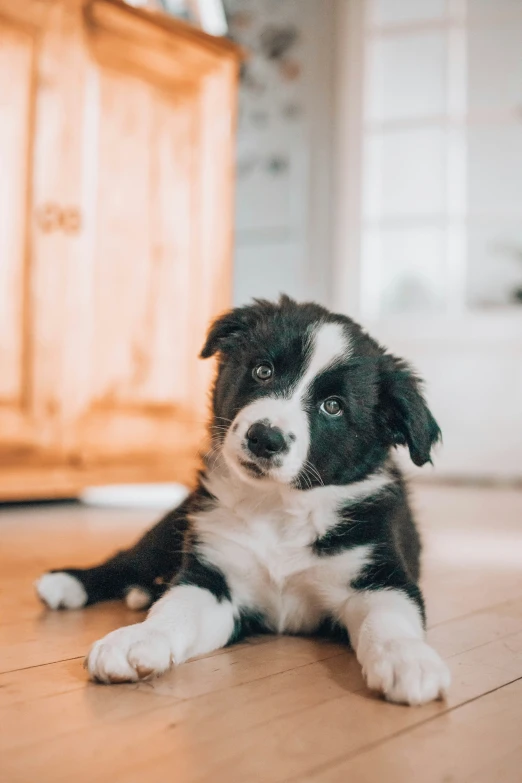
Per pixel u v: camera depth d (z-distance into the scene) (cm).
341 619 137
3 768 79
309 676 114
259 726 92
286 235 505
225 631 133
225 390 157
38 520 279
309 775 79
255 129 509
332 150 492
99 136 306
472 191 468
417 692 100
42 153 291
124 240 314
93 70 304
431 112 464
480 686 110
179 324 330
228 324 167
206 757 83
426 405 153
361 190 470
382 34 465
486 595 172
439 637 137
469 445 448
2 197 283
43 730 89
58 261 295
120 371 313
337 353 148
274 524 141
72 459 300
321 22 492
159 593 150
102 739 87
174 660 114
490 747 88
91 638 132
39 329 291
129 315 316
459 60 454
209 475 152
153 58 319
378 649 109
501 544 239
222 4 504
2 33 281
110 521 278
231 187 347
